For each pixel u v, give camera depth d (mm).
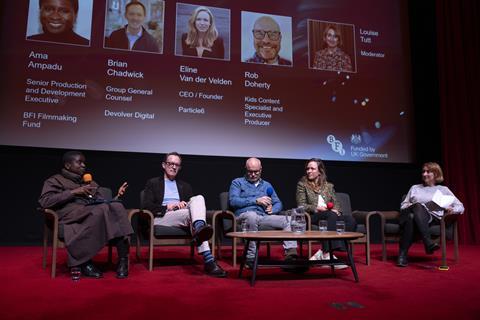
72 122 4332
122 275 2545
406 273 2805
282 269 2951
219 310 1759
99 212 2578
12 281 2387
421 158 5359
